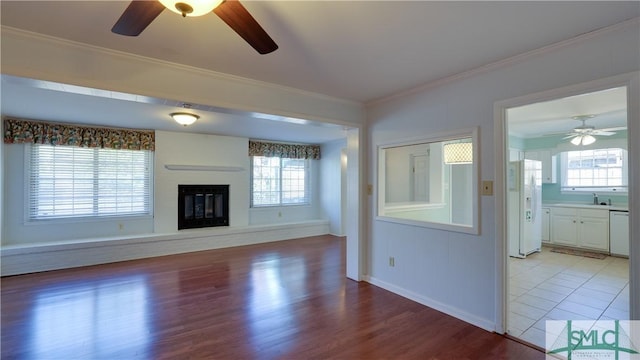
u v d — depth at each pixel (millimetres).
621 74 1987
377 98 3686
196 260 5070
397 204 4176
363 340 2545
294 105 3328
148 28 1996
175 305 3236
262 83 3070
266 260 5094
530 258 5125
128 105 3846
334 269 4586
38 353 2338
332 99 3645
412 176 4129
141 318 2928
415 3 1734
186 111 4141
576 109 4016
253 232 6402
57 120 4758
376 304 3268
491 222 2688
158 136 5680
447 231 3051
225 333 2652
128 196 5531
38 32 2049
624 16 1880
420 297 3305
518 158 6332
